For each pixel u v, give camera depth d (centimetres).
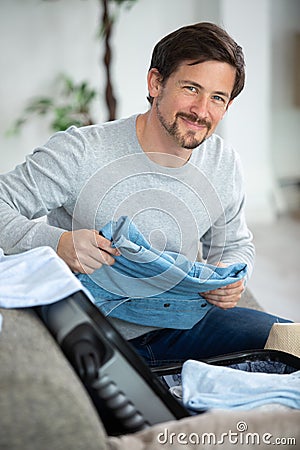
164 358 180
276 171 524
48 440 92
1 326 110
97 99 479
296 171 528
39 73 467
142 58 484
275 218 498
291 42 504
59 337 114
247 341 178
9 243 167
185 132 167
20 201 174
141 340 180
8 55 460
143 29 479
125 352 117
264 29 469
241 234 197
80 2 463
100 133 180
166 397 116
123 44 477
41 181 175
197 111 165
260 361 152
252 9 464
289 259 419
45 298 121
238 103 475
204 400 125
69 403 93
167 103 167
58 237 162
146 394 115
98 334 116
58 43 466
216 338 180
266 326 181
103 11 435
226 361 150
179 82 164
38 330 114
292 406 126
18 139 474
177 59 164
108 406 112
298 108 516
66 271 128
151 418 113
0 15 453
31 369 94
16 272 131
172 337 181
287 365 151
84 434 94
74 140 177
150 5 476
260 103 480
